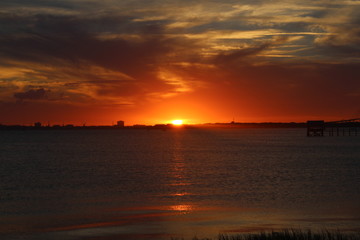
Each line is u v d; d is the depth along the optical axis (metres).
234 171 63.91
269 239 19.06
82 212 31.69
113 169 68.56
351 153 106.25
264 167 70.50
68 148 141.00
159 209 32.50
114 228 26.12
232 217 28.84
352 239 19.23
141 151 121.62
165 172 62.94
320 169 66.19
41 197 39.72
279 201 35.72
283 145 153.75
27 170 68.38
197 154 106.69
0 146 157.00
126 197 39.12
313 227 25.34
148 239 23.34
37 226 27.02
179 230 25.25
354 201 35.38
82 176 58.56
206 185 47.28
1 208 33.81
